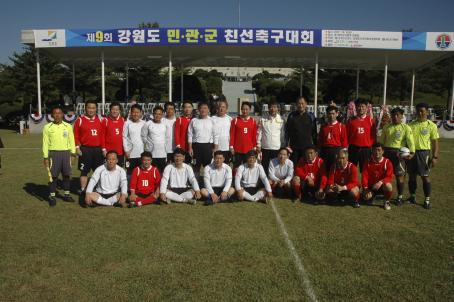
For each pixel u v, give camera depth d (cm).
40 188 706
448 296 318
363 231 479
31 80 2602
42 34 1566
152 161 664
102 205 593
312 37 1521
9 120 2206
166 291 323
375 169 605
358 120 655
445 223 514
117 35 1535
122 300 309
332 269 366
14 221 509
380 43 1534
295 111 687
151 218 527
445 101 3241
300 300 310
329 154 652
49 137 597
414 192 628
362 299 312
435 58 1819
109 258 389
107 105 1675
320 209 586
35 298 312
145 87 2841
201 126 659
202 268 367
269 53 1798
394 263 381
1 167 914
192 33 1513
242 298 313
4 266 370
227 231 475
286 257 394
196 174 666
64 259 386
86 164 653
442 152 1224
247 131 669
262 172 621
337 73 2995
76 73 2702
